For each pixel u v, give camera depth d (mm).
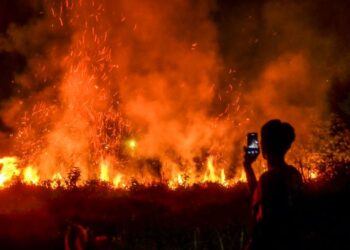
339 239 6895
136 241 8266
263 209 4445
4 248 8719
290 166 4660
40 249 8695
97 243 5156
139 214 10367
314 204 8258
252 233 4531
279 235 4410
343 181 10812
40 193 13031
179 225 9047
